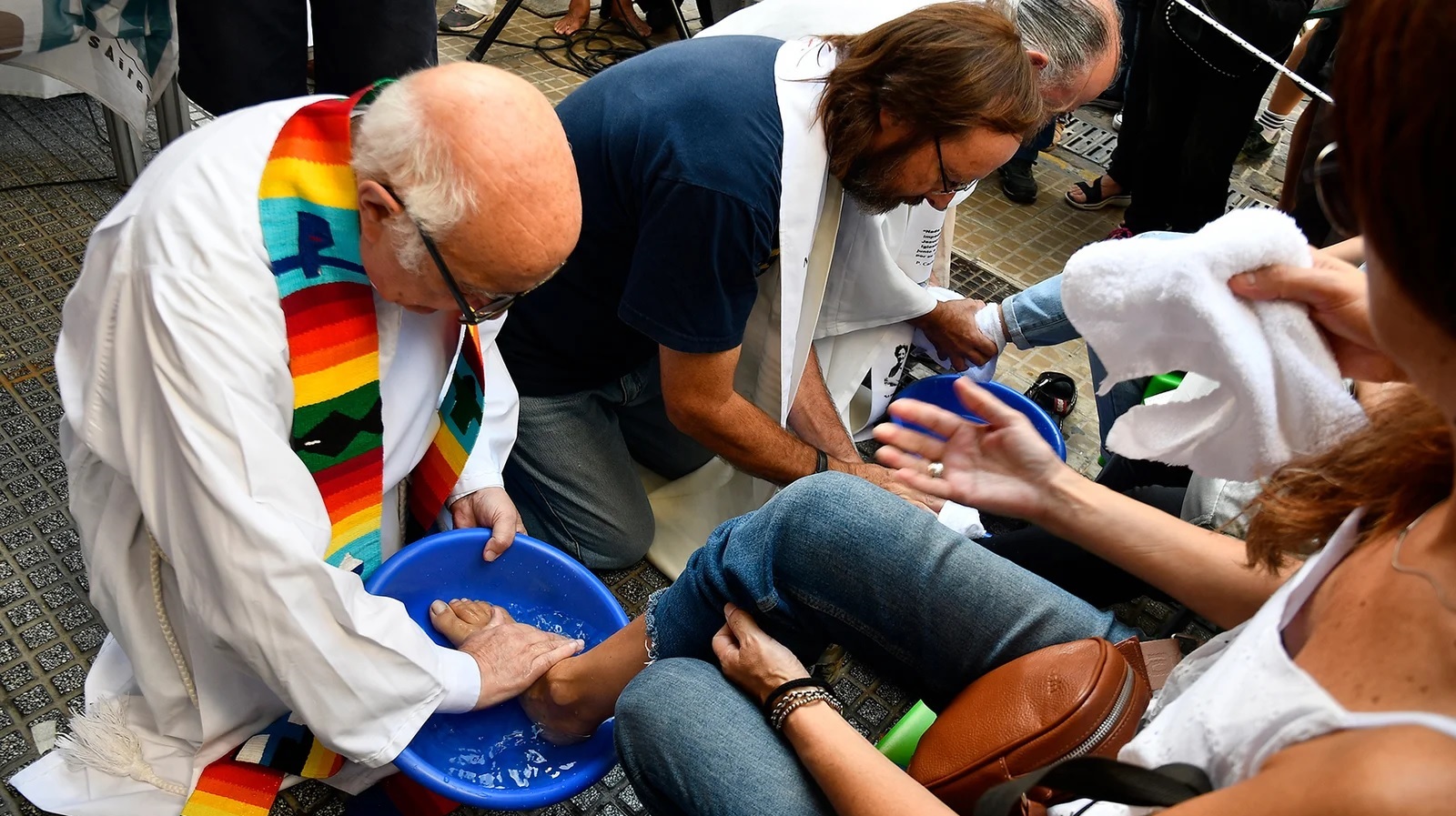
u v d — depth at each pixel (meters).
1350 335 0.93
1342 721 0.63
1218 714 0.74
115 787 1.36
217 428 1.09
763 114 1.48
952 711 1.07
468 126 1.06
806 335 1.80
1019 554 1.74
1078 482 1.05
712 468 2.11
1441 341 0.55
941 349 2.27
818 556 1.19
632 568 1.96
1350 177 0.55
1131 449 1.05
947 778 1.01
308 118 1.14
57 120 2.71
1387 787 0.56
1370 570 0.72
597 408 1.88
